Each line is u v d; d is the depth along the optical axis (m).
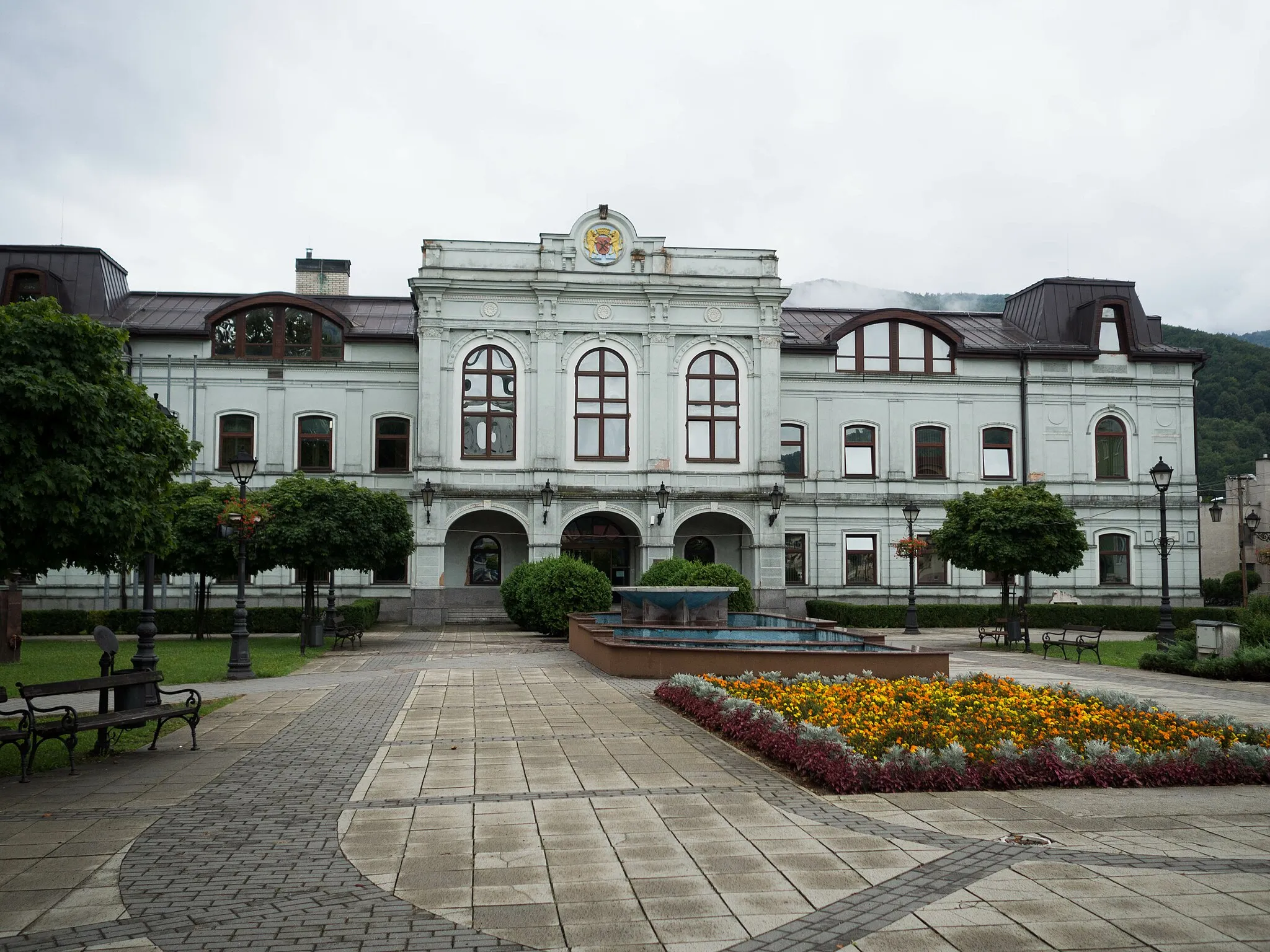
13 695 19.05
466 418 40.06
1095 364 46.03
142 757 12.20
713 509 40.56
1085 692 16.52
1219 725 12.57
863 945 6.05
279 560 29.64
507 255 40.56
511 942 6.14
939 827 8.71
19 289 41.22
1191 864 7.65
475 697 17.80
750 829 8.64
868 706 13.37
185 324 42.78
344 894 7.01
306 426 42.47
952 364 45.84
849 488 44.81
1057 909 6.64
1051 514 31.78
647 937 6.21
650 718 15.10
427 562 38.94
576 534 43.47
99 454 11.98
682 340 41.25
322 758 12.08
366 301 46.50
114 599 40.19
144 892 7.07
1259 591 60.22
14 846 8.25
